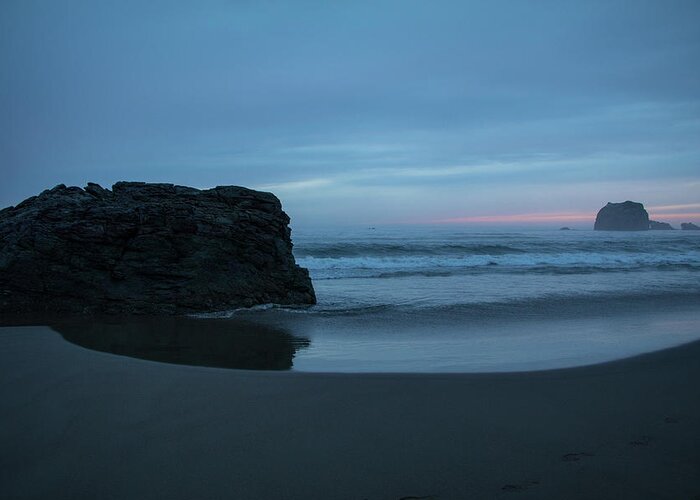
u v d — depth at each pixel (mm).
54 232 13758
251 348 10172
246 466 4324
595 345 10312
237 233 15477
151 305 13977
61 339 9836
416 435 5020
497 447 4742
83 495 3855
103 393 6207
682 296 18078
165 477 4125
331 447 4715
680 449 4719
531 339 11195
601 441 4895
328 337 11500
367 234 64375
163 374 7176
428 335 11773
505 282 22281
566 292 19047
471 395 6344
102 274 14031
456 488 3982
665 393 6508
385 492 3930
